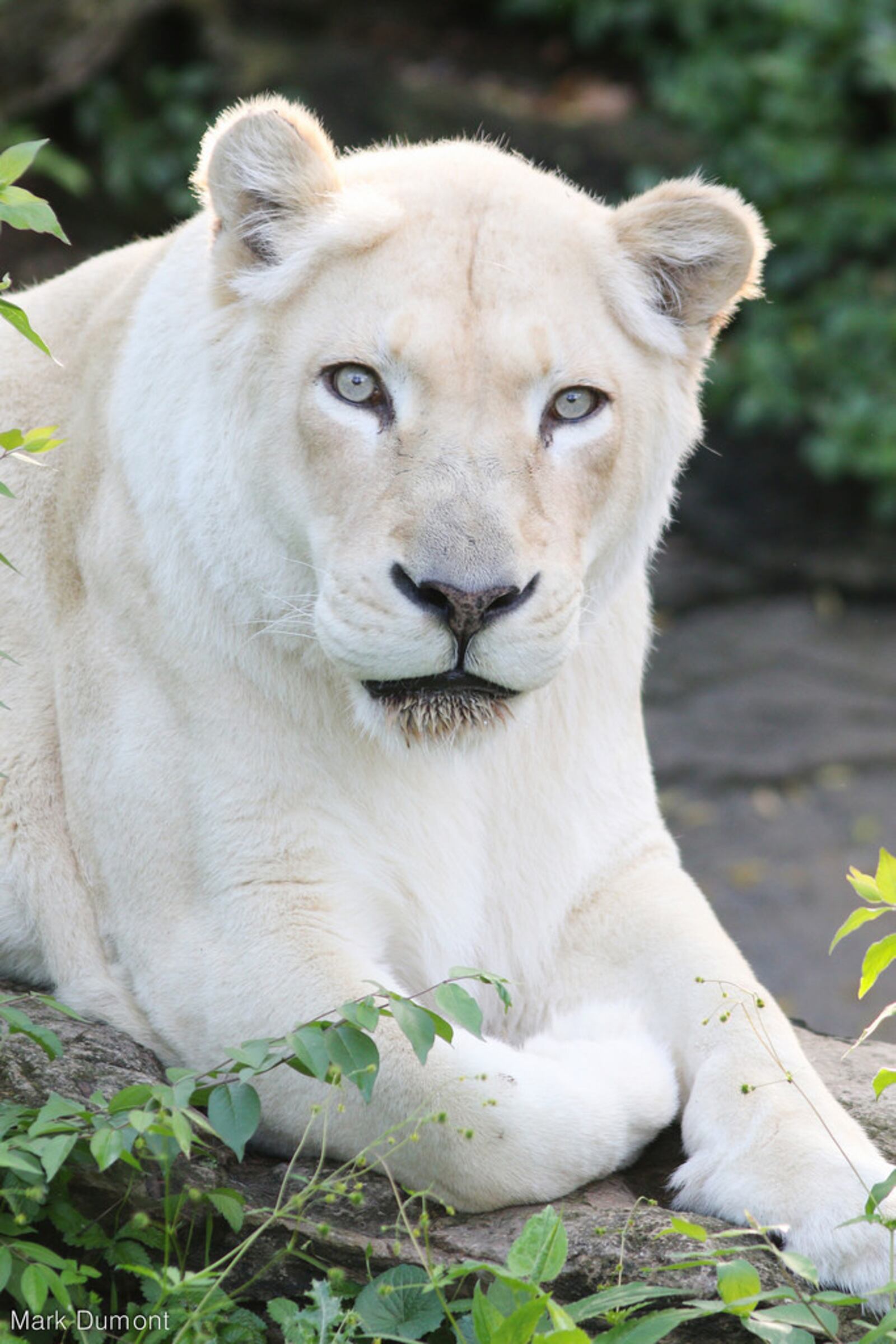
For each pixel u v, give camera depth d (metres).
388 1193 5.78
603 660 6.74
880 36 21.48
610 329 5.95
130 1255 5.46
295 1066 5.36
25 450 6.02
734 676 18.73
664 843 7.03
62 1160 4.86
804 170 21.30
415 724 5.73
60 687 6.72
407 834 6.43
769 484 21.17
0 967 6.91
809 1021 13.54
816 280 21.50
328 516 5.70
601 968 6.66
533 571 5.51
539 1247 4.98
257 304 5.89
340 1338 4.97
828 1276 5.42
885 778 17.17
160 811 6.32
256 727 6.22
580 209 6.17
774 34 22.27
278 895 6.18
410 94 21.77
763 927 14.88
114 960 6.56
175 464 6.23
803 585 20.48
